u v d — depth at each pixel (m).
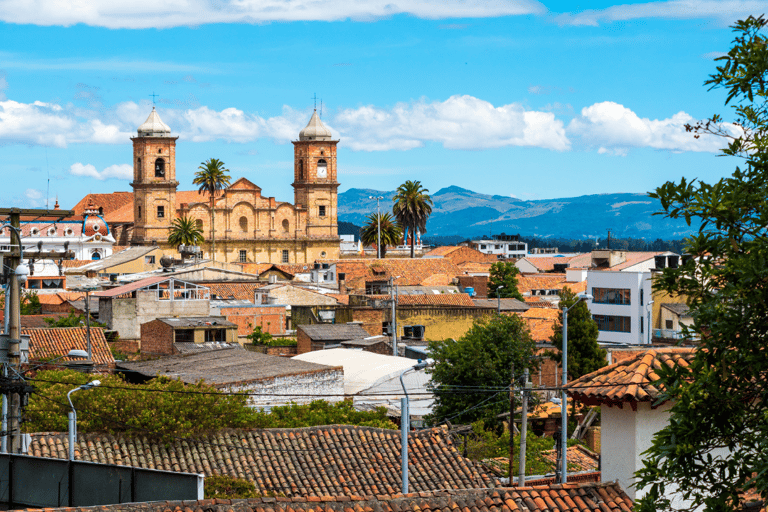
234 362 56.69
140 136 192.88
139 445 32.50
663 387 15.78
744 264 12.26
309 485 32.34
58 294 107.00
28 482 20.38
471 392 57.16
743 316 12.38
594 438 45.81
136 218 194.75
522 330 62.62
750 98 13.41
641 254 122.75
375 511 16.89
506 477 36.62
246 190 199.62
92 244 193.50
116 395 33.94
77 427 32.88
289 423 41.56
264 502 16.62
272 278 122.00
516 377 56.78
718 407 12.57
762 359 12.27
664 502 13.18
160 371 53.44
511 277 141.12
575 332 70.06
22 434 29.16
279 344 84.00
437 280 135.62
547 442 47.00
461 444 43.00
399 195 193.38
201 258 162.62
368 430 35.72
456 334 89.19
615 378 18.53
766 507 14.48
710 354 12.79
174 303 87.12
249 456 33.31
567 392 18.91
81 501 19.91
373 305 92.62
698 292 13.31
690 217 13.27
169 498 19.05
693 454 12.75
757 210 12.97
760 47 13.20
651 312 102.00
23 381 27.41
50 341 60.25
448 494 17.53
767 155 13.13
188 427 33.00
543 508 17.27
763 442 12.31
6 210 29.70
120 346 79.25
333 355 66.25
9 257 29.61
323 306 91.56
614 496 17.69
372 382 58.25
